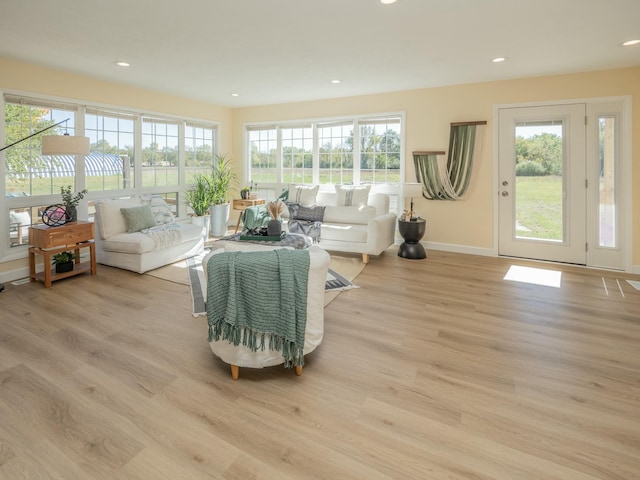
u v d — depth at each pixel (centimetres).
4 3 263
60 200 446
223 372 220
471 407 186
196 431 169
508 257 504
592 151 443
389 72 441
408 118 543
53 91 428
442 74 451
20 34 321
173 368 224
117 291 362
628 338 262
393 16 286
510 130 484
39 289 368
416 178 543
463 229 529
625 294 356
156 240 434
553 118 459
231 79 476
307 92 555
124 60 395
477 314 308
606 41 340
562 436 165
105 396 195
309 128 632
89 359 233
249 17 288
